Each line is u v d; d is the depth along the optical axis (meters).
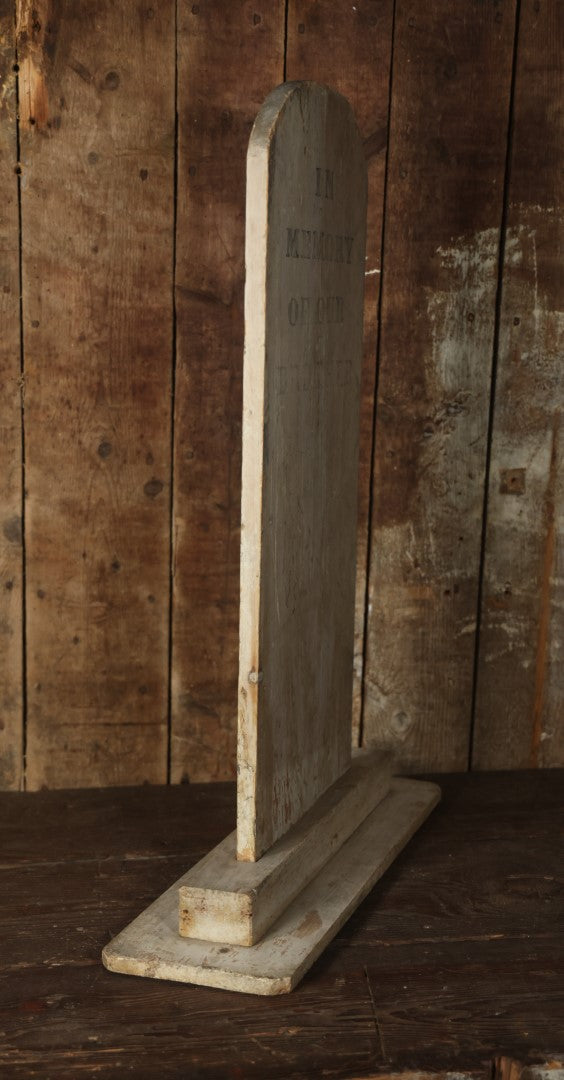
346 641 2.44
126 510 2.60
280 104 1.90
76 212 2.46
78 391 2.54
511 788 2.75
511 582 2.76
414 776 2.82
